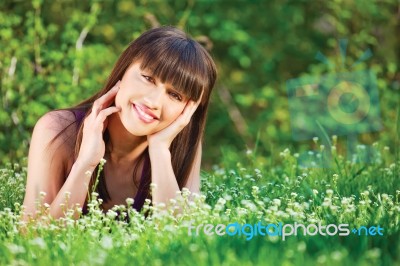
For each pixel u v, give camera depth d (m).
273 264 3.47
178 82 4.42
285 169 6.16
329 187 5.39
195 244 3.65
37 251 3.73
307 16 11.86
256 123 11.34
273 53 11.69
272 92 11.12
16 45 7.99
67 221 4.14
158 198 4.56
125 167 4.80
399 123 6.77
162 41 4.46
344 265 3.45
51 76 7.93
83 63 8.62
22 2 8.88
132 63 4.49
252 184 5.48
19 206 4.84
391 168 6.00
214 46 11.91
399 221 4.25
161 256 3.67
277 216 4.30
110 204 4.83
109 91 4.57
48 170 4.60
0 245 3.77
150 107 4.41
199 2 11.15
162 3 10.77
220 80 11.70
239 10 11.67
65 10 9.70
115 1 10.23
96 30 10.01
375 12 10.96
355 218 4.37
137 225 4.20
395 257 3.68
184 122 4.60
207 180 5.82
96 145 4.46
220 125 11.38
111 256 3.66
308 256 3.58
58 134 4.62
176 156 4.85
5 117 7.77
